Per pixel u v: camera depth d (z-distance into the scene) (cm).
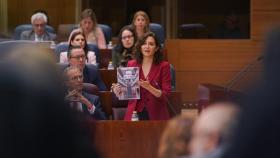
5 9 1931
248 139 275
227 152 281
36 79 285
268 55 286
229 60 1800
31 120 281
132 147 941
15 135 280
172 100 1115
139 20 1424
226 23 1847
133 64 1138
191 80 1798
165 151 335
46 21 1655
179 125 334
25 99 282
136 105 1100
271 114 274
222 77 1797
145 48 1122
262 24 1802
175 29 1894
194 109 1738
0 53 317
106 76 1276
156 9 1911
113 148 937
